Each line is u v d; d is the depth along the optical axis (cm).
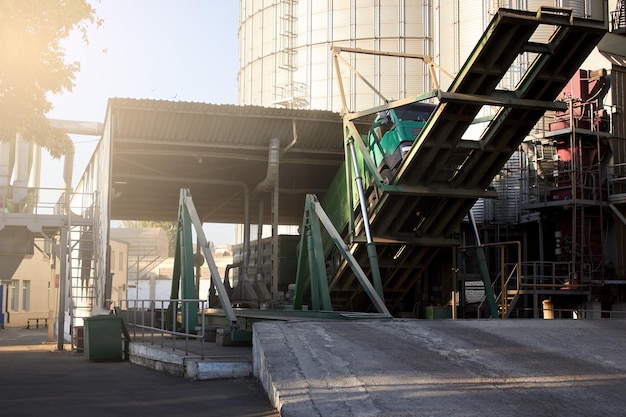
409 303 2200
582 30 1525
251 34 5350
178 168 2831
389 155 1848
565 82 1650
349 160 1977
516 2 3547
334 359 1000
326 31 4812
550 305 2797
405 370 947
